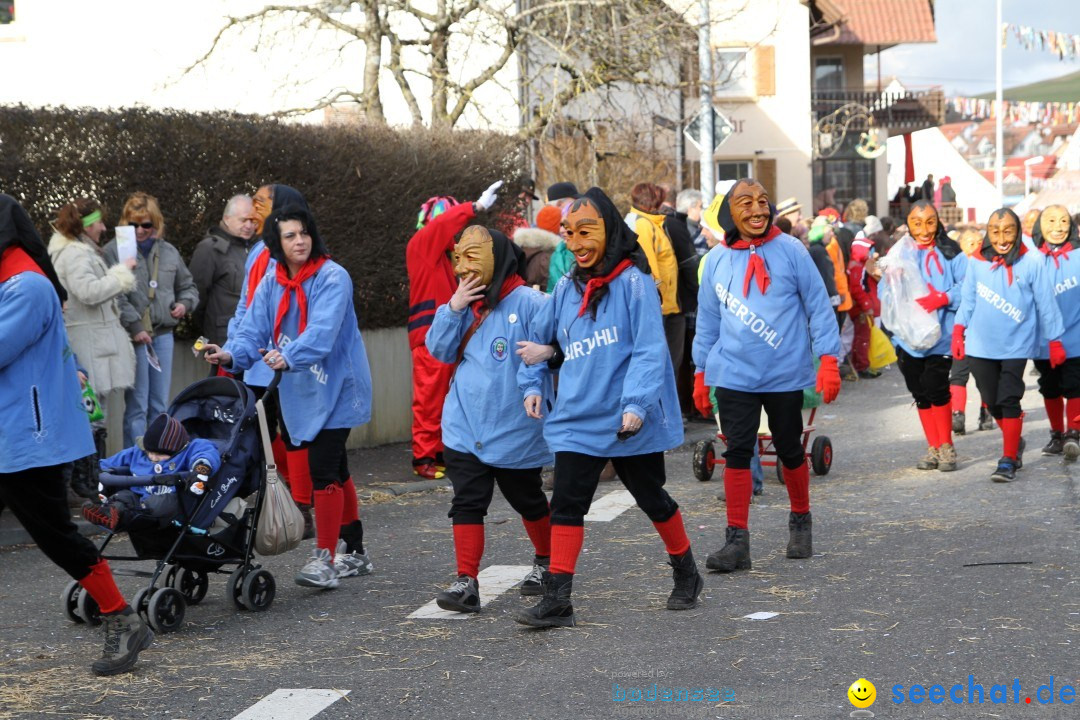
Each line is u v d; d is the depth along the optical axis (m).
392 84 20.06
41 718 4.66
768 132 33.44
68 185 9.14
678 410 5.84
